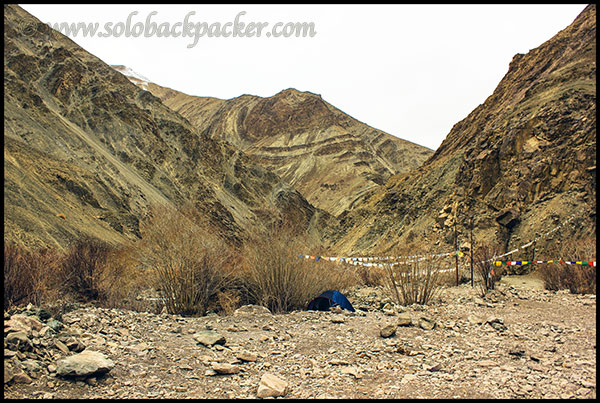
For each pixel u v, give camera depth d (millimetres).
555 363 7172
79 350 6637
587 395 5637
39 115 50000
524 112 42312
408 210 60500
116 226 38906
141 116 72750
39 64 69000
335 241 81312
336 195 168500
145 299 13000
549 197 33156
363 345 8484
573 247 21391
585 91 38562
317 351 7980
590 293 16703
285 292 13117
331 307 12336
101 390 5434
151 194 55312
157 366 6465
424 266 17094
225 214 67750
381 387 6008
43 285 10805
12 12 76125
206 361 6918
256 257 13367
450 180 56062
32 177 34250
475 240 32938
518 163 37344
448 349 8195
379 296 16734
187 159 78312
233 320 10438
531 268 27000
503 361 7410
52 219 29031
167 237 12453
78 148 50062
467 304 14234
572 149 34344
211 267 12625
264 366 6902
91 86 71062
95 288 13344
